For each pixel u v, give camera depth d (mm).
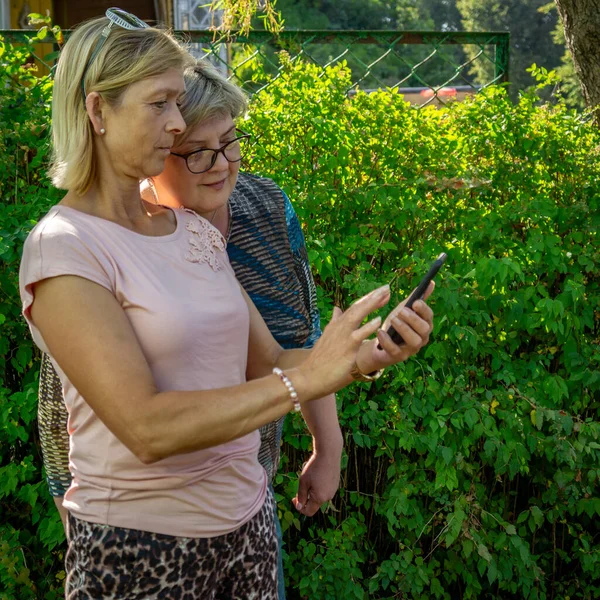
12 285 2752
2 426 2752
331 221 3086
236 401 1475
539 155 3396
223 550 1688
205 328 1624
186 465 1625
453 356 3066
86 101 1563
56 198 2908
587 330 3396
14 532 2832
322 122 3021
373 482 3178
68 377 1511
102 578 1610
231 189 1980
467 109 3477
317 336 2240
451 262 3117
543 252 3176
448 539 2953
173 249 1669
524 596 3152
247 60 3863
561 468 3232
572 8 4090
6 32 3834
